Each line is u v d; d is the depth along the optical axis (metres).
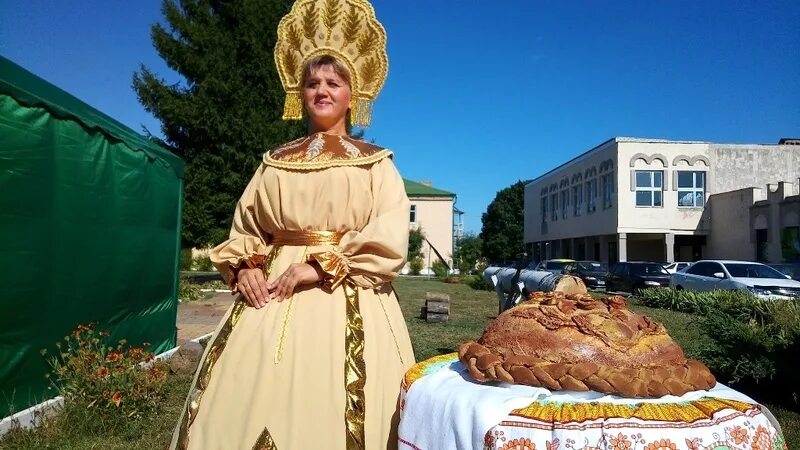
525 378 1.63
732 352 5.98
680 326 10.98
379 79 2.65
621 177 30.06
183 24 20.05
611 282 22.00
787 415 5.16
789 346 5.57
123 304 5.60
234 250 2.36
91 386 4.25
